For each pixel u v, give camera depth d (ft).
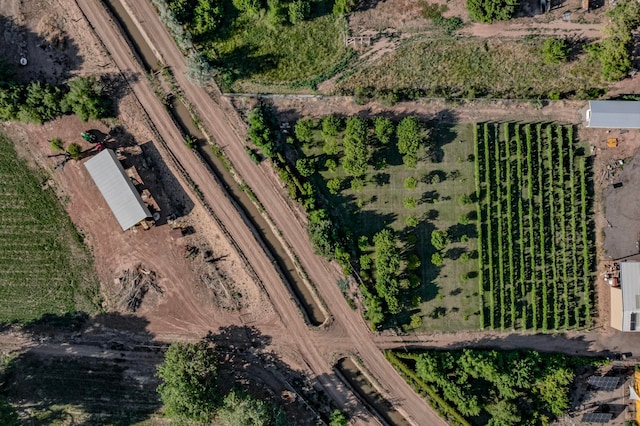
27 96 260.42
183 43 262.67
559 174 263.90
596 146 265.54
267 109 266.98
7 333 271.08
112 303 271.08
